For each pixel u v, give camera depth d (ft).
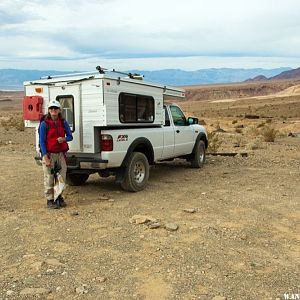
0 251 17.90
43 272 15.61
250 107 299.79
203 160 41.11
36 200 27.20
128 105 28.78
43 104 28.58
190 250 17.74
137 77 30.89
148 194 28.73
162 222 21.75
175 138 35.09
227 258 16.88
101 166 26.71
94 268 15.98
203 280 14.85
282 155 50.08
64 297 13.73
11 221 22.31
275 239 19.17
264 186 30.78
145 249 17.90
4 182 33.04
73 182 31.94
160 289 14.20
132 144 28.81
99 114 26.45
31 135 79.10
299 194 28.02
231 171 38.04
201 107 379.96
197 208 24.61
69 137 25.36
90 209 24.72
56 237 19.62
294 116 215.31
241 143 67.00
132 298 13.61
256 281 14.79
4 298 13.65
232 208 24.53
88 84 26.66
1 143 63.41
